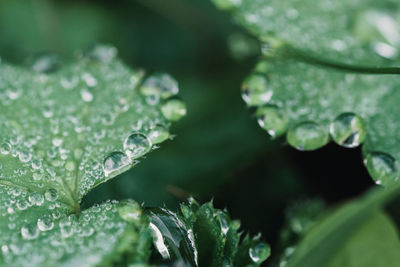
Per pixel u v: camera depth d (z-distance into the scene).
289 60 0.14
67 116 0.14
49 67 0.14
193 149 0.15
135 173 0.15
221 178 0.15
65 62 0.14
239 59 0.16
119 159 0.13
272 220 0.15
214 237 0.13
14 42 0.16
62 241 0.12
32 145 0.13
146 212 0.13
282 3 0.15
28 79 0.14
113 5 0.17
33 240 0.12
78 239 0.12
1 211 0.13
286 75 0.14
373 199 0.13
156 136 0.14
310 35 0.15
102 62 0.14
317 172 0.15
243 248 0.13
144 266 0.12
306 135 0.14
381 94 0.14
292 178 0.15
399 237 0.13
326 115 0.14
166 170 0.15
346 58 0.14
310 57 0.14
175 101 0.14
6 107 0.14
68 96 0.14
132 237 0.12
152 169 0.15
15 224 0.13
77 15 0.16
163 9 0.17
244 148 0.15
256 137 0.15
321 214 0.15
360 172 0.15
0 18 0.16
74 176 0.13
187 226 0.13
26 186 0.13
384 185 0.13
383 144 0.14
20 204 0.13
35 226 0.13
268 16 0.15
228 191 0.15
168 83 0.14
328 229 0.13
